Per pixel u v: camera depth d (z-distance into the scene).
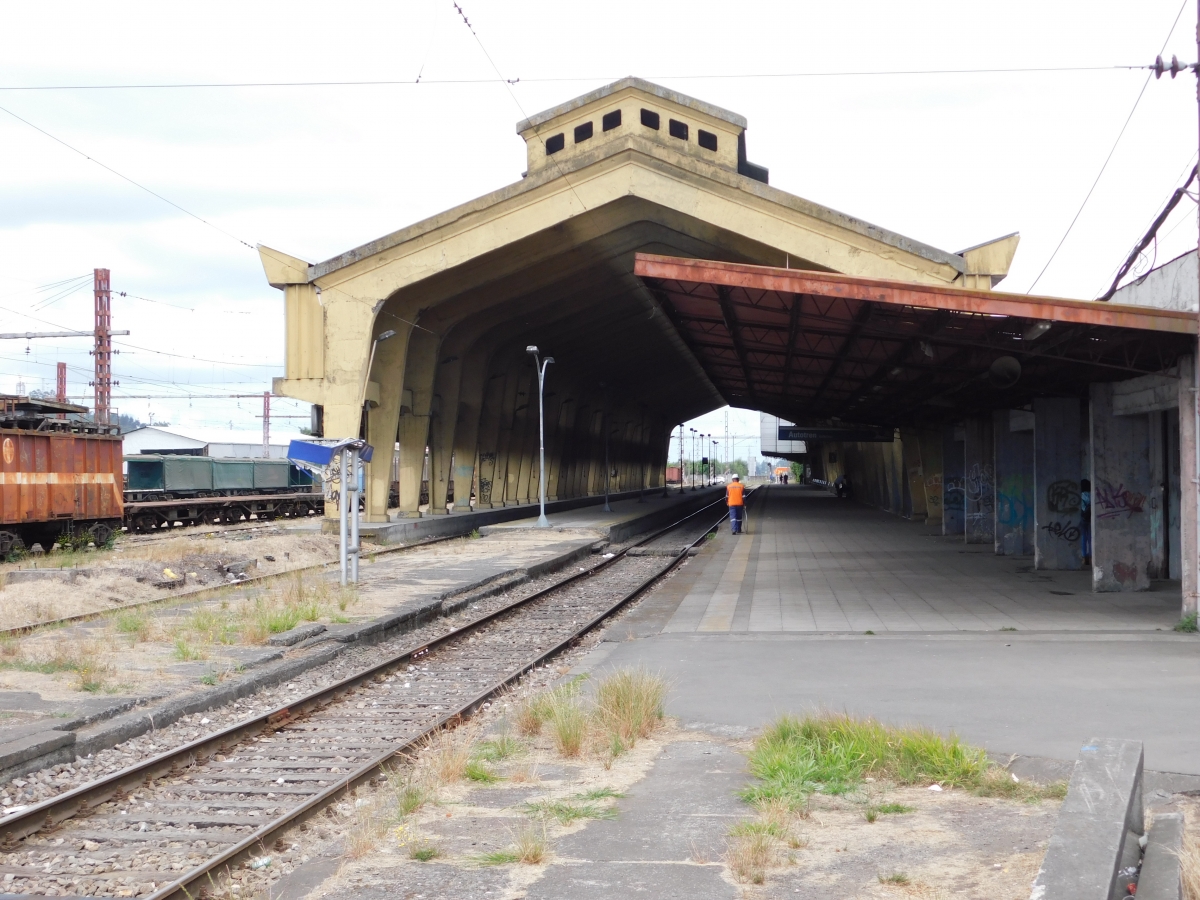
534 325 43.56
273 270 31.81
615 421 80.06
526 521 45.62
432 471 41.81
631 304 45.28
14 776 7.50
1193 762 6.79
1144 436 16.44
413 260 31.25
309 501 55.34
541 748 8.10
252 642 13.36
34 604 15.90
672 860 5.41
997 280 28.19
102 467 31.34
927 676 10.05
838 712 8.41
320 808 7.07
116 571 19.66
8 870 6.02
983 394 24.14
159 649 12.79
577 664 11.93
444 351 40.75
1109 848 4.27
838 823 5.90
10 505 26.53
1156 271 16.67
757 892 4.90
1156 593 16.31
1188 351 13.02
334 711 10.59
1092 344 15.11
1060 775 6.63
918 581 19.20
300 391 31.89
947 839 5.54
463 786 7.03
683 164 29.55
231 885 5.70
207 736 8.71
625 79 29.70
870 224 28.55
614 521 44.25
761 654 11.81
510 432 51.97
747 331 25.05
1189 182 14.08
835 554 26.00
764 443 88.06
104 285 46.69
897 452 45.72
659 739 8.12
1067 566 20.88
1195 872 4.54
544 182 30.30
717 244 31.16
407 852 5.68
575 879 5.17
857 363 26.03
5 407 28.02
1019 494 24.58
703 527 47.91
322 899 5.04
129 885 5.78
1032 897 3.93
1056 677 9.80
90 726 8.88
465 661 13.84
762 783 6.67
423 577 22.52
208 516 45.34
